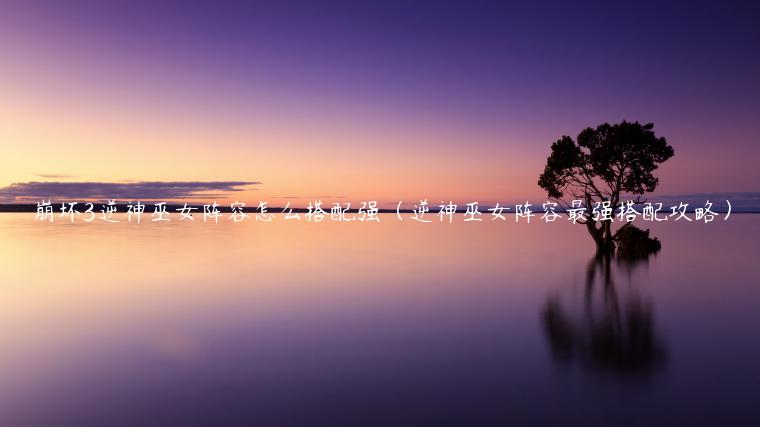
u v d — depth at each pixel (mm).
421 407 6488
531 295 14969
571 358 8602
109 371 7996
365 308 13031
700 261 24547
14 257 25641
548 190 30891
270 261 24422
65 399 6824
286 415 6254
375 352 9023
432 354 8891
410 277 18859
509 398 6781
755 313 12289
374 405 6566
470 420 6086
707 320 11539
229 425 5977
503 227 68250
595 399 6727
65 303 13695
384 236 45969
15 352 9062
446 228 64312
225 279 18203
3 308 12992
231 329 10781
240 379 7602
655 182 28656
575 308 13000
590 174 29844
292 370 8039
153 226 62781
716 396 6805
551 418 6137
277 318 11875
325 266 22391
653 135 28125
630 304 13523
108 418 6211
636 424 5969
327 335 10258
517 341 9734
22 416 6281
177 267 21750
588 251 30766
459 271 20750
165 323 11352
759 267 21984
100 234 45500
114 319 11766
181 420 6121
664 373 7746
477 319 11727
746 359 8469
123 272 20000
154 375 7809
